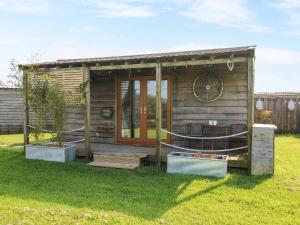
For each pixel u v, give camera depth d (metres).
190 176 6.75
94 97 10.59
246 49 6.71
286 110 15.34
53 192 5.77
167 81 9.50
